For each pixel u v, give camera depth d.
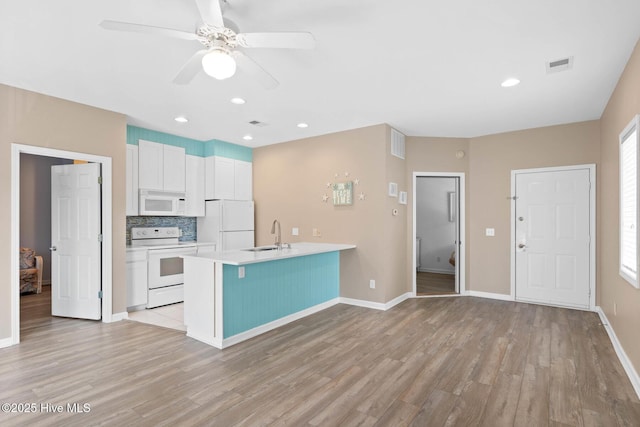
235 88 3.42
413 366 2.87
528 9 2.15
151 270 4.71
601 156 4.30
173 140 5.24
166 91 3.49
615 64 2.89
